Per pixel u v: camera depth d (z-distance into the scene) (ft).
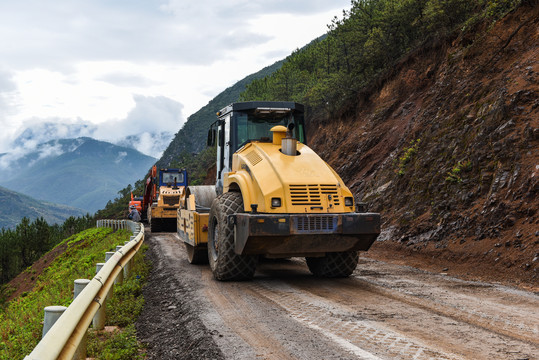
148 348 17.07
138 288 27.20
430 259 33.40
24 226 228.63
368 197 52.01
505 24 46.80
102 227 124.88
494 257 28.63
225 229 26.53
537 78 36.52
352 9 100.22
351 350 14.43
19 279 132.26
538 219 28.40
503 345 14.61
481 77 45.21
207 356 14.78
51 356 9.89
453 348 14.39
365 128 67.56
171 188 86.74
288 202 24.95
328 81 92.53
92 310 16.07
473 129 39.75
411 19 77.10
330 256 27.61
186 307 21.68
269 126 31.48
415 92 63.16
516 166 32.24
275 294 23.43
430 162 43.11
